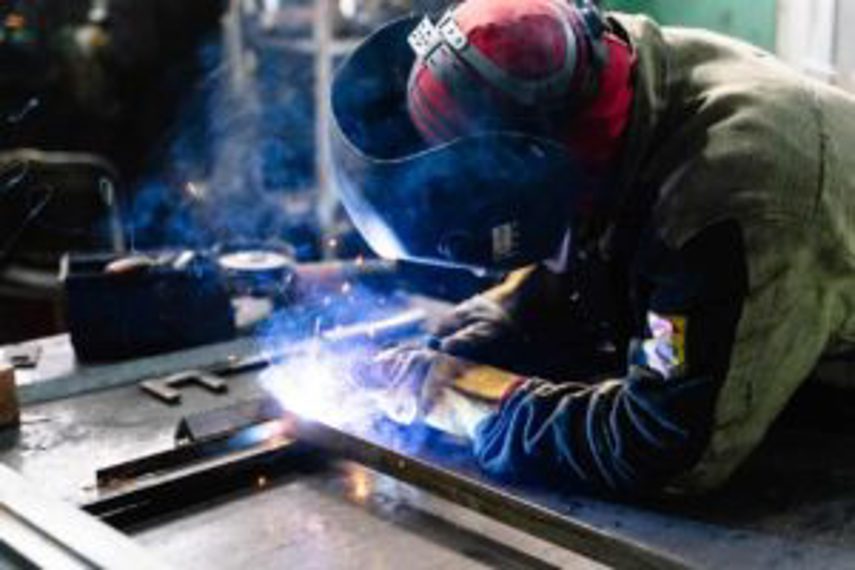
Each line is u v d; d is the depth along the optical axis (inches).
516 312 75.1
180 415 74.3
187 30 166.6
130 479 64.4
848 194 55.5
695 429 54.6
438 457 65.7
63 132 167.6
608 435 57.6
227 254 98.0
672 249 54.0
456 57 54.4
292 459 69.4
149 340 84.9
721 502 60.1
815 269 54.0
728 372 53.6
